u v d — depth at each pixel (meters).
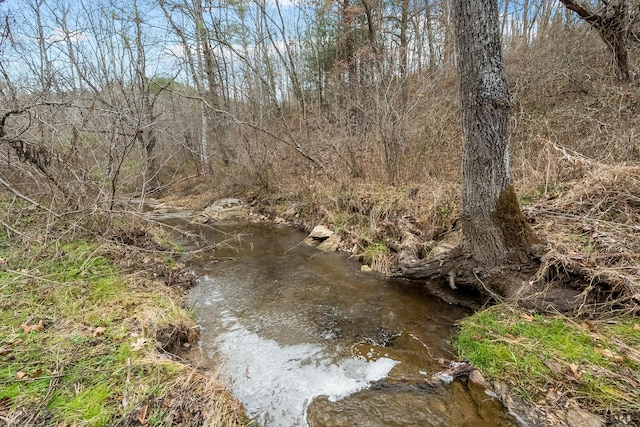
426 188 6.64
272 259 6.55
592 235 3.72
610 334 2.96
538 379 2.77
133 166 7.11
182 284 5.27
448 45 9.79
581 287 3.42
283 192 10.05
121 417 2.28
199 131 13.59
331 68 14.78
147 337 3.27
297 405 2.88
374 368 3.32
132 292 4.21
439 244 5.20
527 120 7.60
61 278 4.13
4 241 4.77
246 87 13.27
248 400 2.93
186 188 13.89
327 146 9.47
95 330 3.21
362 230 6.89
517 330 3.31
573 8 6.91
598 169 4.58
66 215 5.30
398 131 7.52
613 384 2.55
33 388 2.43
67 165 5.31
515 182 5.56
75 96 5.80
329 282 5.41
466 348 3.38
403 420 2.68
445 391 2.94
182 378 2.76
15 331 3.04
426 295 4.76
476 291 4.30
